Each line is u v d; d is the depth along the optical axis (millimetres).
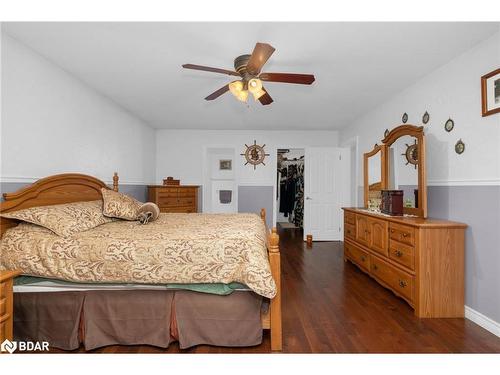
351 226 3549
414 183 2789
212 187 6508
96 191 2918
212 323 1738
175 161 5406
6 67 1992
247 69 1892
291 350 1705
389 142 3209
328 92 3193
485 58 2021
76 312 1748
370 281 2975
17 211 1909
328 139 5441
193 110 4027
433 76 2592
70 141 2730
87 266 1717
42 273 1731
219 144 5449
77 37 2023
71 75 2725
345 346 1743
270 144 5457
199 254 1722
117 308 1756
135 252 1723
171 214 3373
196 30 1912
